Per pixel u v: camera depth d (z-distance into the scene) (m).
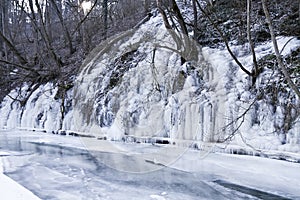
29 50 18.33
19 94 14.26
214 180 5.31
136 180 5.44
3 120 14.38
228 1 11.21
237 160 6.30
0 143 9.62
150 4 15.75
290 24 8.52
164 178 5.47
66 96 11.67
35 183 5.14
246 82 7.51
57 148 8.59
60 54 16.22
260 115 6.80
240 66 7.38
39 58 15.07
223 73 8.05
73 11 16.34
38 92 13.48
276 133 6.43
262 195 4.59
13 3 18.95
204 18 11.21
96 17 15.98
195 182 5.26
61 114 11.56
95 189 4.89
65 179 5.47
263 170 5.57
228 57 8.54
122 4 17.69
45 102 12.64
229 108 7.30
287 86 6.51
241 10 10.24
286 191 4.70
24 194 4.25
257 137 6.65
